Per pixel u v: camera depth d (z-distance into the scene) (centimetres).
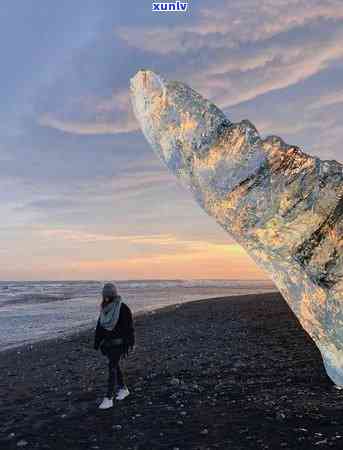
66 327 1920
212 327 1445
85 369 944
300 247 407
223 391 641
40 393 754
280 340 1045
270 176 393
